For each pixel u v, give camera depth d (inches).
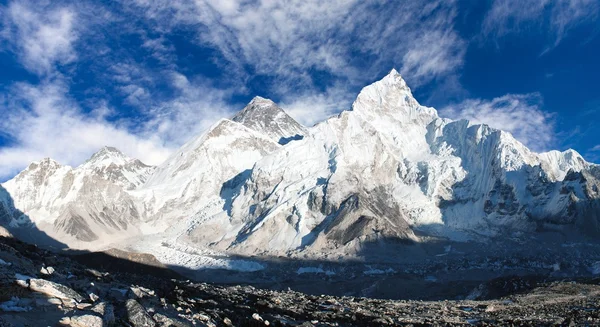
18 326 894.4
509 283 4446.4
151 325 1144.2
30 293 1107.9
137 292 1459.2
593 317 2022.6
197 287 2593.5
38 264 1646.2
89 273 1769.2
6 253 1550.2
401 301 3287.4
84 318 989.2
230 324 1489.9
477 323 2129.7
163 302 1469.0
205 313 1521.9
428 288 7116.1
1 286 1103.0
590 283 3390.7
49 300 1089.4
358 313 2298.2
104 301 1207.6
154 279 2389.3
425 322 2159.2
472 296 4571.9
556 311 2347.4
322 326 1807.3
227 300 2126.0
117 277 2033.7
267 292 3051.2
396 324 2064.5
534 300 2888.8
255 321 1646.2
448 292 6437.0
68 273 1627.7
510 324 2032.5
